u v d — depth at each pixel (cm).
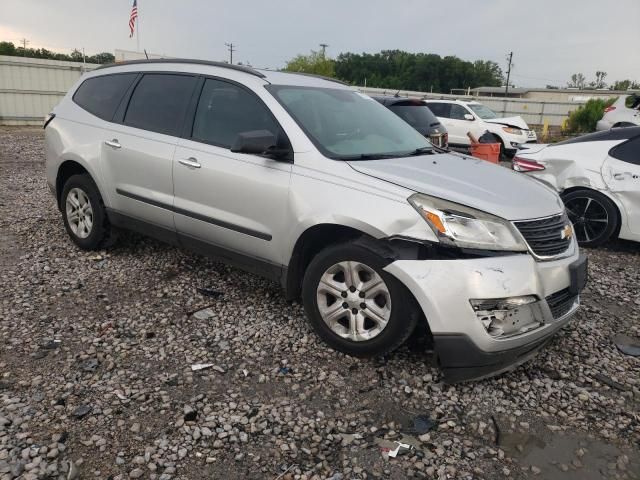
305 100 412
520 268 305
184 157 423
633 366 365
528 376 345
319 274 351
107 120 499
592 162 642
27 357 336
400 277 310
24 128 2000
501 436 286
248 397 306
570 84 10150
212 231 414
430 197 316
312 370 336
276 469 252
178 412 289
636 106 1412
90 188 505
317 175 353
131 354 347
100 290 444
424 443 276
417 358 354
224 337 374
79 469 245
